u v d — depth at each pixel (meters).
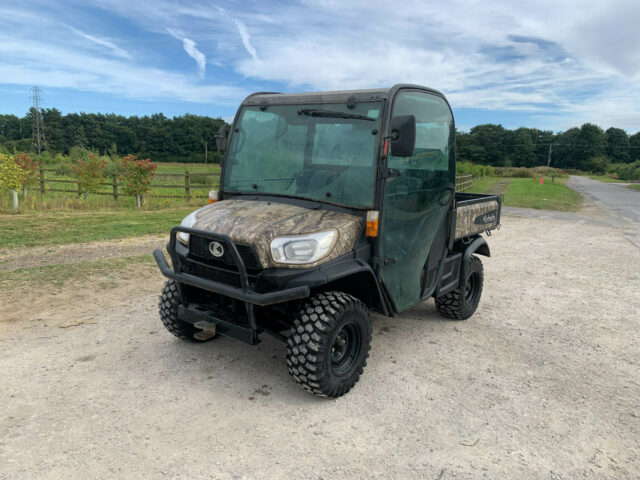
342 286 3.94
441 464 2.90
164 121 125.56
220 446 3.01
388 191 3.77
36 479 2.64
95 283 6.42
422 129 4.20
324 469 2.82
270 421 3.32
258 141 4.21
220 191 4.41
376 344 4.79
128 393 3.63
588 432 3.32
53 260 7.53
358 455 2.97
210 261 3.59
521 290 7.07
